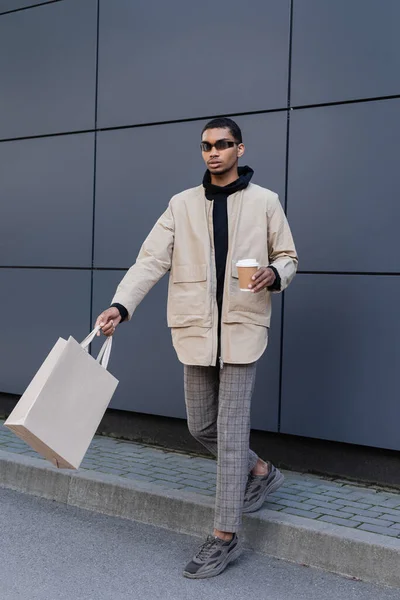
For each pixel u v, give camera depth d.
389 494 4.61
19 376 6.41
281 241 3.83
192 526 4.23
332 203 4.86
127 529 4.30
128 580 3.60
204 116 5.39
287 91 5.02
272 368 5.09
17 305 6.40
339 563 3.74
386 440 4.68
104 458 5.30
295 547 3.88
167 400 5.58
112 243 5.86
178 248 3.79
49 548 3.99
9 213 6.44
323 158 4.89
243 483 3.69
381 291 4.69
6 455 5.20
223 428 3.68
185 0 5.45
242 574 3.71
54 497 4.81
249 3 5.16
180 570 3.74
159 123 5.61
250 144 5.18
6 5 6.41
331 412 4.88
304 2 4.93
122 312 3.61
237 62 5.23
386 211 4.67
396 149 4.63
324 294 4.89
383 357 4.69
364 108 4.73
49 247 6.21
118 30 5.79
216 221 3.73
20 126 6.36
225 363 3.70
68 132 6.09
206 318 3.70
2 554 3.90
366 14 4.70
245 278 3.43
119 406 5.81
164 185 5.60
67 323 6.12
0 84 6.47
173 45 5.52
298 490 4.65
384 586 3.60
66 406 3.27
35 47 6.26
